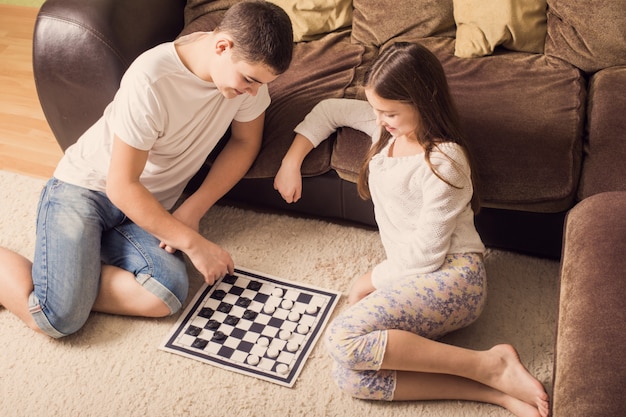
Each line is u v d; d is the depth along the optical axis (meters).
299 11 2.66
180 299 2.14
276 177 2.31
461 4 2.52
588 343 1.64
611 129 2.16
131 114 1.99
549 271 2.26
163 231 2.11
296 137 2.31
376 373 1.88
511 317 2.13
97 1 2.37
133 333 2.13
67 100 2.45
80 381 2.01
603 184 2.07
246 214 2.52
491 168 2.14
